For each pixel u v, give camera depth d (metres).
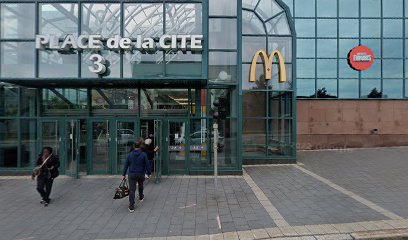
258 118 12.96
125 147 10.39
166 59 9.70
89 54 9.65
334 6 17.25
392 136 17.28
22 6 9.85
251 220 5.80
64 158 10.16
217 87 10.86
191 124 10.47
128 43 9.38
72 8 9.89
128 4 9.98
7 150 10.52
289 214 6.12
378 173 10.34
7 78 9.24
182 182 9.10
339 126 17.25
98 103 11.07
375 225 5.39
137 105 11.05
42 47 9.45
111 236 5.16
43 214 6.29
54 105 10.99
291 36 13.03
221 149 10.35
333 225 5.43
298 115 17.25
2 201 7.22
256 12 13.12
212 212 6.31
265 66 12.85
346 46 17.31
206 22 9.77
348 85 17.28
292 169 11.28
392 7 17.38
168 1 9.91
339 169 11.19
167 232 5.30
